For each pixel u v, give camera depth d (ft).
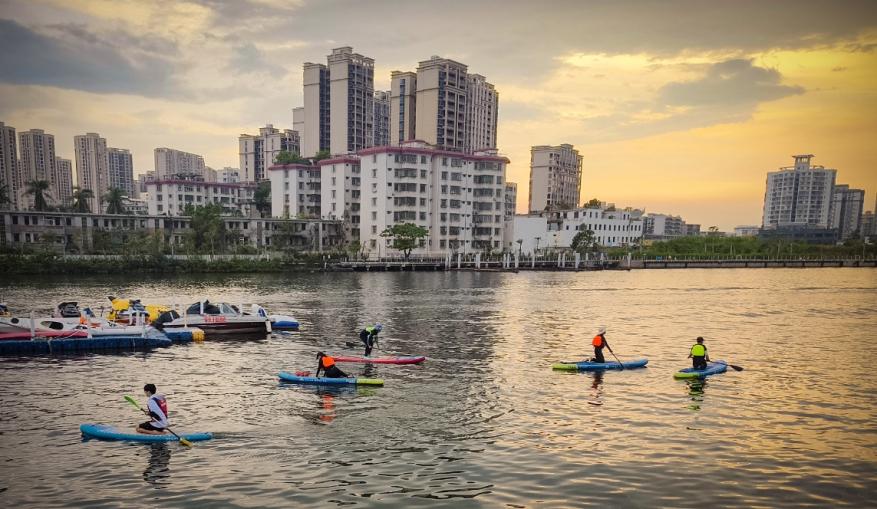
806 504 47.47
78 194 369.50
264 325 126.00
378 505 45.57
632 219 537.65
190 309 128.47
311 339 119.75
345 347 111.24
